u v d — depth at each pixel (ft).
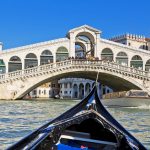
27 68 151.74
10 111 84.38
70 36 167.22
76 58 154.61
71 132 29.66
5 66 159.22
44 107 102.73
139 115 81.46
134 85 153.28
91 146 28.91
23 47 161.48
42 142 26.68
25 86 144.77
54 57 165.48
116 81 162.40
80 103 31.68
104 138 29.60
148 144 41.52
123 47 172.55
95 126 29.58
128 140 27.66
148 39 228.22
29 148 25.86
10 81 143.54
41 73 145.79
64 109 94.07
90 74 161.27
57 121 29.78
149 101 110.32
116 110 97.19
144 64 173.99
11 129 51.52
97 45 170.19
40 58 163.73
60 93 316.19
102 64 150.61
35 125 56.49
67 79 300.61
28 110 88.69
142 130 53.83
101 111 31.24
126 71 151.64
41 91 309.83
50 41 164.96
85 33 170.50
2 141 41.22
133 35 224.12
